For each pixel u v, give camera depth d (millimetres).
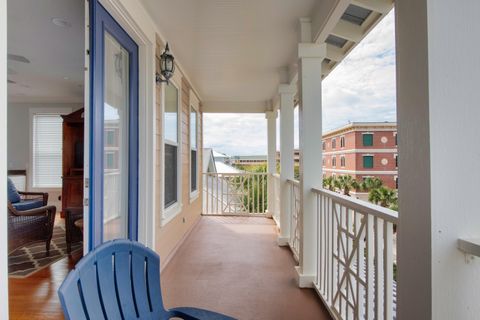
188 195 4961
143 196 2736
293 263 3465
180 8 2564
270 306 2430
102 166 2004
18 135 6535
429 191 989
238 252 3877
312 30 2719
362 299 1801
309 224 2816
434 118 986
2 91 1036
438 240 976
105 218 2158
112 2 1998
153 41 2805
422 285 1018
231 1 2467
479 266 973
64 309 972
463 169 986
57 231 4762
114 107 2305
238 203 6711
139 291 1340
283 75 4336
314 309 2383
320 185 2822
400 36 1157
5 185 1045
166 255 3449
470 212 983
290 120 4363
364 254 1778
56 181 6543
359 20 2756
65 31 3088
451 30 997
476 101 996
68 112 6570
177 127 4172
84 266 1116
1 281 1024
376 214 1537
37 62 4066
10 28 3006
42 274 2959
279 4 2518
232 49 3533
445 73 992
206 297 2582
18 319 2139
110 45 2209
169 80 3379
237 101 6582
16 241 3270
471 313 974
